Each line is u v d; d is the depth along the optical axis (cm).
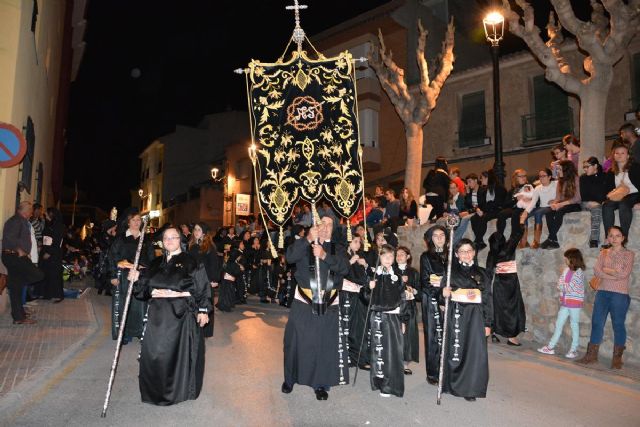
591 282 812
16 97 1045
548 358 836
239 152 3366
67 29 2267
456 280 617
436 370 654
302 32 696
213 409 532
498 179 1192
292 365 591
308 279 589
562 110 1769
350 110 676
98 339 851
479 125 1955
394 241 949
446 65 1636
